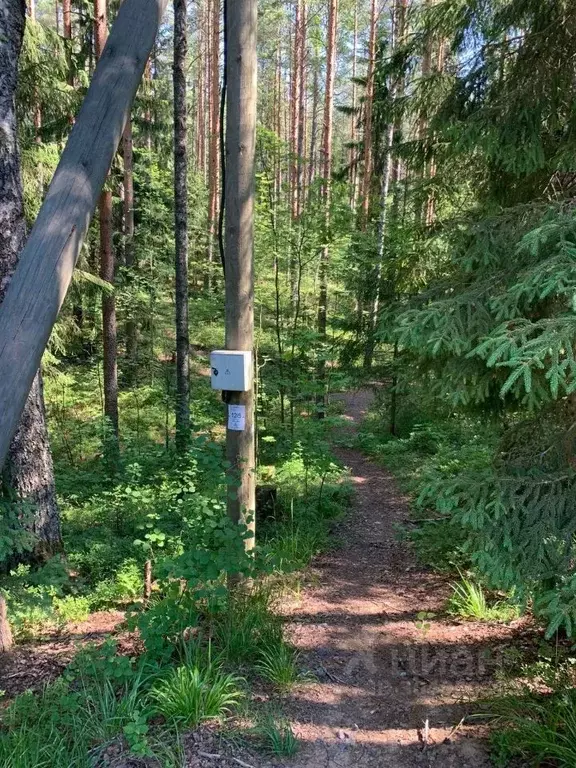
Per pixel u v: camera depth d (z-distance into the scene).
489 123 3.85
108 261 10.12
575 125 3.81
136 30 2.23
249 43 3.94
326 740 3.09
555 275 2.46
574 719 2.90
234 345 4.34
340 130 28.70
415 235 5.74
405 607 4.75
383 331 3.66
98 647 3.81
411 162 5.46
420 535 6.30
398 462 9.45
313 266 10.56
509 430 3.83
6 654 4.02
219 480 4.08
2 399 1.80
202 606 4.23
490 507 3.08
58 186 2.04
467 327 2.97
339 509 7.28
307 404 9.58
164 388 13.30
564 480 3.10
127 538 6.32
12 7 4.27
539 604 2.78
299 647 4.02
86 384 13.41
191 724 3.08
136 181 15.47
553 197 4.03
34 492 5.34
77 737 2.93
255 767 2.86
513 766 2.84
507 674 3.59
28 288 1.90
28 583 4.19
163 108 13.72
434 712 3.34
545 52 3.83
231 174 4.09
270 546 5.69
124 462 8.88
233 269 4.23
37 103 7.57
